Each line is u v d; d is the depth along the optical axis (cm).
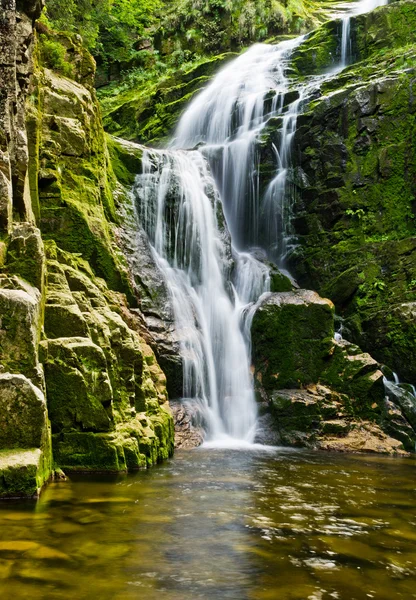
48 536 401
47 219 945
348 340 1307
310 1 2695
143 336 980
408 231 1416
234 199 1619
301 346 1140
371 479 710
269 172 1590
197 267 1273
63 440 625
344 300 1367
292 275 1520
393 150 1456
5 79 720
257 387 1148
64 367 631
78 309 695
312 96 1653
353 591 330
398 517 507
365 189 1466
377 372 1106
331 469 777
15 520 434
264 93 1753
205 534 426
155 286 1104
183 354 1055
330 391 1097
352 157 1495
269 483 644
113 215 1122
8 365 545
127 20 2494
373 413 1078
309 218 1512
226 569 356
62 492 533
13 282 603
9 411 517
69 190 991
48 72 1082
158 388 879
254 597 315
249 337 1208
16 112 773
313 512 511
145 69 2483
